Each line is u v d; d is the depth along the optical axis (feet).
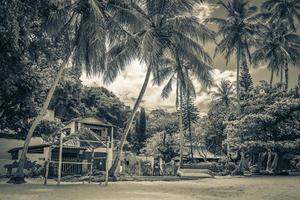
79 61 81.25
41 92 94.27
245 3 153.69
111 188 63.00
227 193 56.03
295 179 98.43
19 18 57.52
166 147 188.14
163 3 100.53
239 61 151.53
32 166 100.32
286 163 167.53
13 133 119.55
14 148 113.91
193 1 101.76
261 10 177.99
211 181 91.35
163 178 102.94
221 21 154.20
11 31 54.19
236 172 134.21
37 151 110.11
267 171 135.33
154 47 92.32
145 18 94.53
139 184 76.74
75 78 174.09
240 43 151.74
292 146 127.34
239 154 171.73
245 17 155.22
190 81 132.98
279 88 152.76
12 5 52.44
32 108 82.84
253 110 143.74
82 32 76.95
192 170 127.95
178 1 100.99
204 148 236.63
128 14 83.35
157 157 166.30
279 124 130.11
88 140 75.15
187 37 101.96
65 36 82.28
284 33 175.22
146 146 232.32
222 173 136.87
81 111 200.23
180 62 115.96
